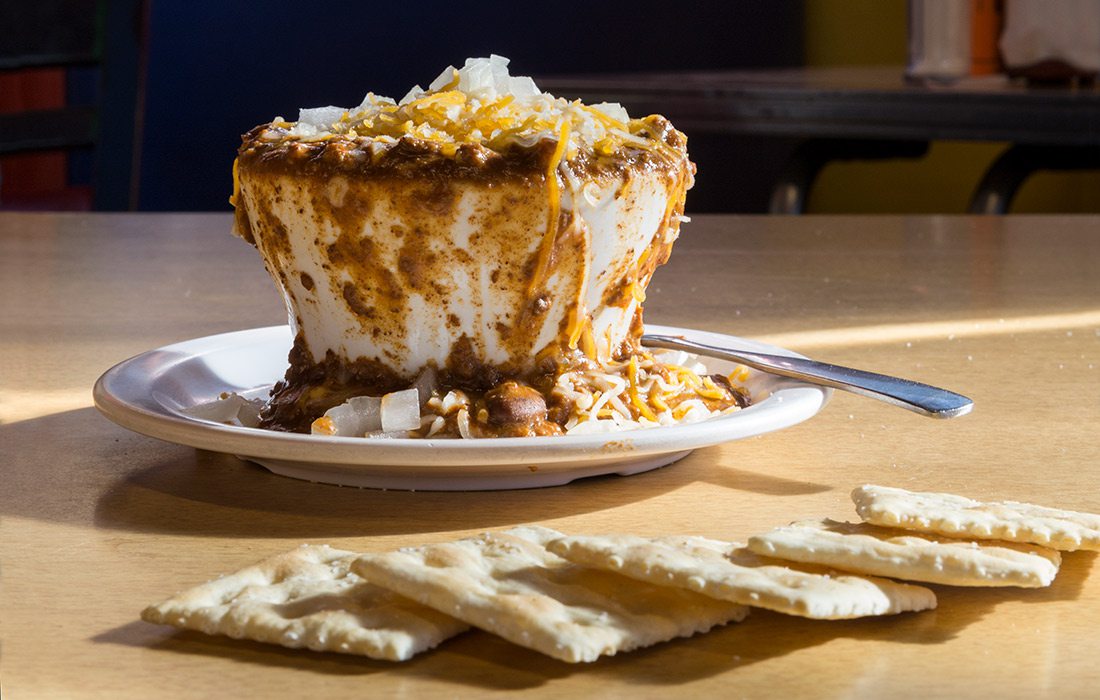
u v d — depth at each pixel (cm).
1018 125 180
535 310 54
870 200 287
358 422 53
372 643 39
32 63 155
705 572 40
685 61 299
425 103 56
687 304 91
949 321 83
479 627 40
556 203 53
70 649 41
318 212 54
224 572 46
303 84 281
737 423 51
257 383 62
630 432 50
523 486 52
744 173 284
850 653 40
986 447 57
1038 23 202
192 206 280
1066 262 108
